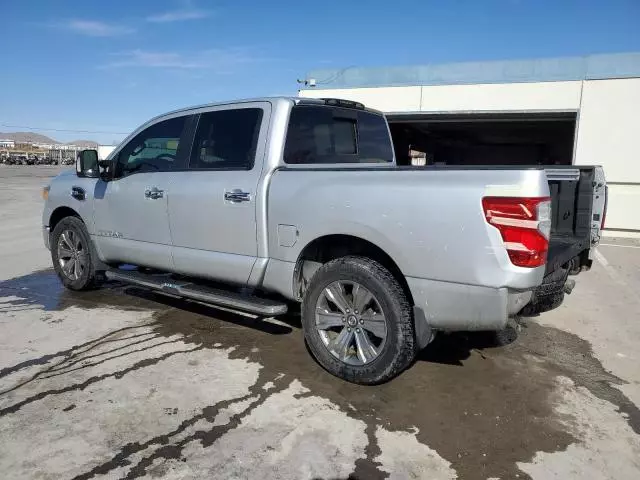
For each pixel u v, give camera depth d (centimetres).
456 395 349
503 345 445
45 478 251
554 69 1178
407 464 271
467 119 1323
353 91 1355
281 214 381
